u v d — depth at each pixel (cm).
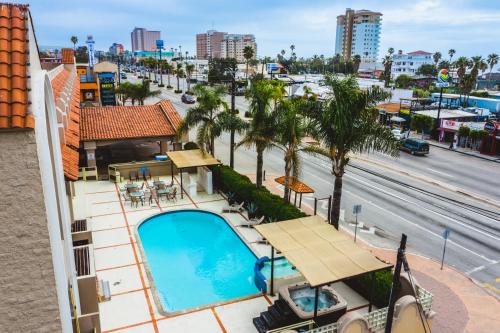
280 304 1348
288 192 2223
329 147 1712
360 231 2131
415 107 6041
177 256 1902
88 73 5822
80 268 1163
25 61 627
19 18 672
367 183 3045
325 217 2322
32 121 573
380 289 1399
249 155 3903
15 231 600
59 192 947
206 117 2806
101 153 3606
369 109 1689
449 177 3309
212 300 1541
